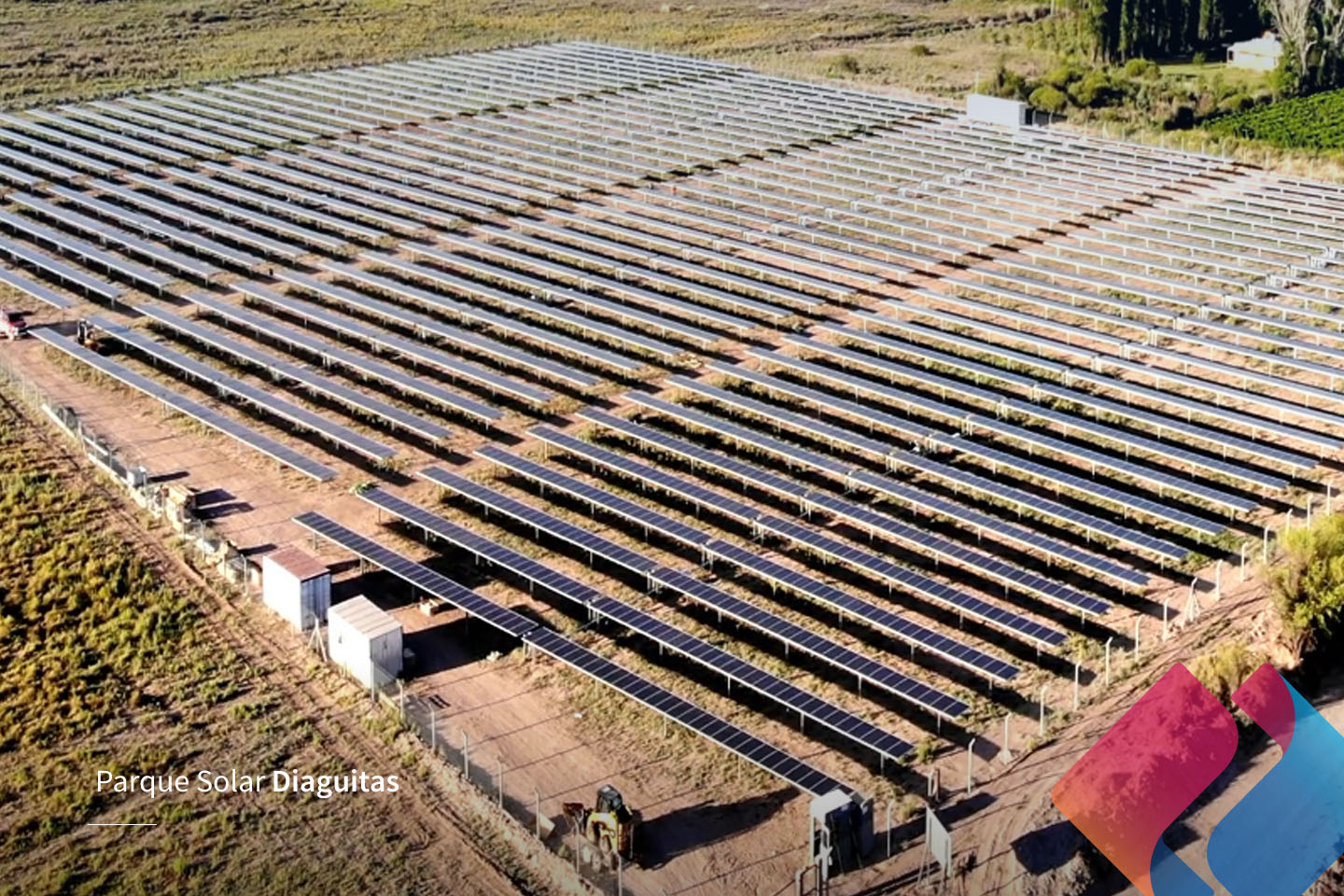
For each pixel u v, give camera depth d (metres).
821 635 45.22
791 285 77.94
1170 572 49.50
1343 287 76.50
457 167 99.56
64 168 96.00
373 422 61.00
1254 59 153.12
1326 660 44.03
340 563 49.81
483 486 53.69
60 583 48.53
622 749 40.47
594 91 122.88
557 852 36.28
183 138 106.19
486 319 70.31
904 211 89.88
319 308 72.31
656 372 66.31
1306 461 55.69
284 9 163.25
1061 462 57.50
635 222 87.38
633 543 51.31
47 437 59.91
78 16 154.62
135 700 42.38
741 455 58.00
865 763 39.81
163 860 36.19
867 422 60.72
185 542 51.25
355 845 36.81
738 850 36.53
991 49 153.75
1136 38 153.12
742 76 131.12
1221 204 92.75
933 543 49.28
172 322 69.56
